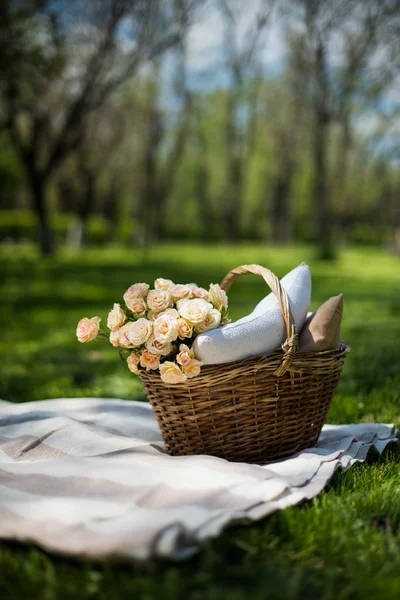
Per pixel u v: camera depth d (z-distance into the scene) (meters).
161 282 2.82
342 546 1.91
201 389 2.53
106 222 35.12
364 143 37.88
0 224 29.38
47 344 6.78
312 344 2.69
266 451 2.63
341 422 3.54
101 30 15.77
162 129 30.08
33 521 1.92
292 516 2.05
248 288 12.70
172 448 2.70
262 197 43.75
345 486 2.39
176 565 1.79
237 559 1.86
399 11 16.36
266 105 35.31
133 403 3.47
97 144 28.80
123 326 2.68
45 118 20.02
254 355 2.57
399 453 2.88
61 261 18.84
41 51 13.64
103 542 1.76
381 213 49.94
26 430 2.89
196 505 1.98
